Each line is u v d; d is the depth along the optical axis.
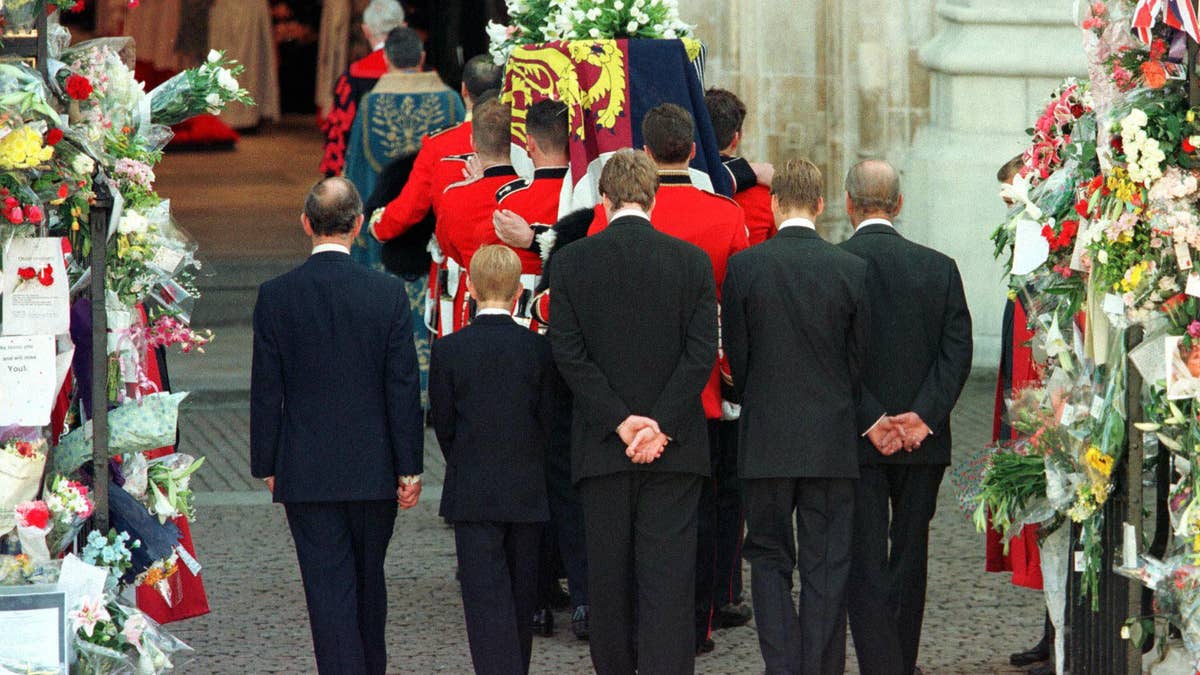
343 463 19.11
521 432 19.53
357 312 19.27
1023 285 19.98
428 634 23.23
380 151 36.00
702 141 22.83
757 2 41.78
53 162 16.73
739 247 21.20
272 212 61.81
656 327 19.09
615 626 19.50
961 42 40.59
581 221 21.75
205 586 25.30
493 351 19.53
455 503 19.50
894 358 19.81
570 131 22.67
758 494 19.41
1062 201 18.98
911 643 20.34
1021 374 21.97
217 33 87.12
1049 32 40.19
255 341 19.34
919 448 19.83
